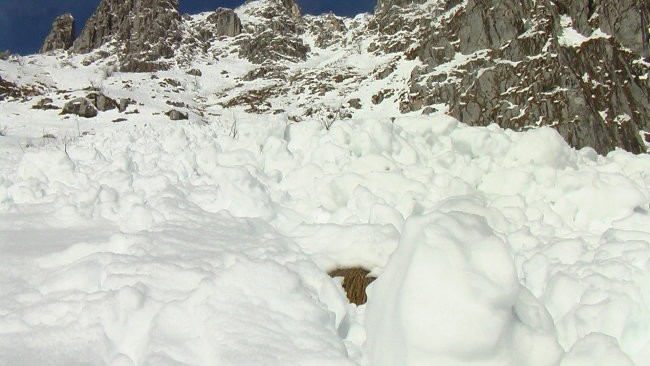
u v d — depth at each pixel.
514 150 5.98
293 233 4.62
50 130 33.91
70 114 40.41
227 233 4.29
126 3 87.50
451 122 7.04
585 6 39.69
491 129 6.96
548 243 3.99
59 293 3.15
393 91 48.12
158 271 3.25
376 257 3.76
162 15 84.75
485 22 41.56
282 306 2.88
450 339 2.29
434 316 2.34
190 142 8.38
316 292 3.19
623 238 3.78
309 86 60.12
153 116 42.41
